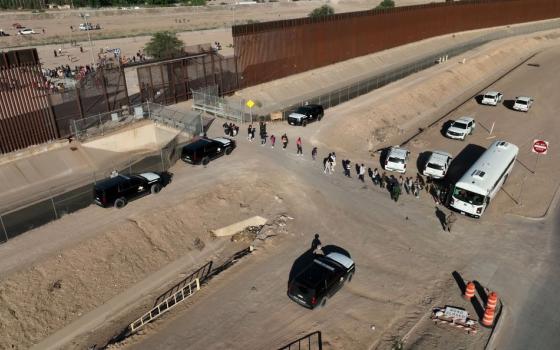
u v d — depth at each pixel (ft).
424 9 267.39
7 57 103.45
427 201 100.58
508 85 206.39
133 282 75.61
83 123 121.29
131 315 69.26
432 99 182.19
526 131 149.79
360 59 226.79
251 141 124.77
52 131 114.62
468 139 142.82
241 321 66.33
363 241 85.66
